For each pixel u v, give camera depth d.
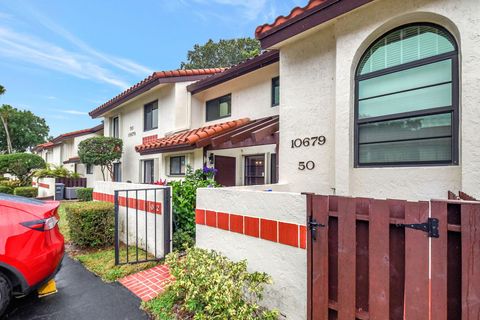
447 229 2.03
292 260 3.00
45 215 3.96
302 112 5.99
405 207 2.21
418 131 4.30
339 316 2.59
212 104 11.44
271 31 6.00
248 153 10.37
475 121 3.62
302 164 5.94
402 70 4.46
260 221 3.38
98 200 8.08
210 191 4.19
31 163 19.70
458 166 3.85
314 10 5.14
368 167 4.77
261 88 9.21
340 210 2.60
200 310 3.27
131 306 3.86
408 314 2.17
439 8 3.96
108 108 15.87
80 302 3.99
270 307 3.24
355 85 4.96
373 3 4.61
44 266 3.80
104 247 6.48
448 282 2.03
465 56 3.73
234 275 3.35
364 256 2.46
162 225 5.58
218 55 30.81
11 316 3.62
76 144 23.27
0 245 3.52
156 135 12.58
